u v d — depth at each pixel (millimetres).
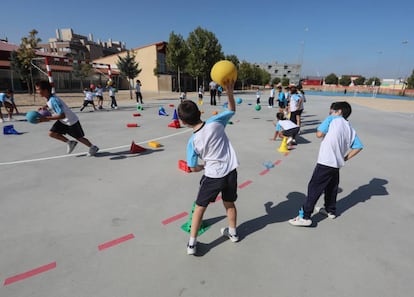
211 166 2455
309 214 3082
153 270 2393
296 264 2494
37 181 4430
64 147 6605
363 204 3764
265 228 3113
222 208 3568
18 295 2100
